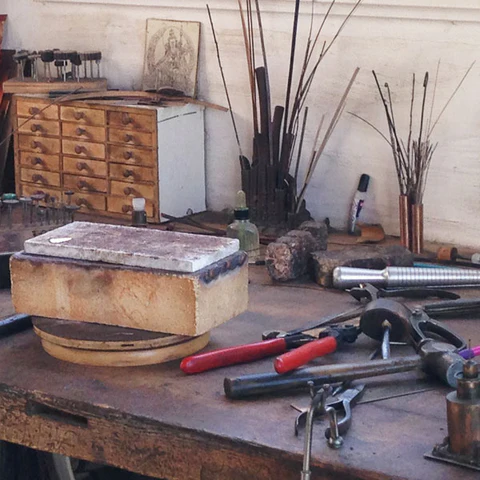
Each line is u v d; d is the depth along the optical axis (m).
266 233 2.66
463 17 2.49
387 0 2.57
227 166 2.97
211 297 1.71
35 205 2.61
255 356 1.72
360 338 1.84
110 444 1.57
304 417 1.47
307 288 2.19
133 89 3.11
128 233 1.86
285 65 2.79
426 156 2.52
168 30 2.98
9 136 3.00
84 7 3.13
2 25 3.27
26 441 1.67
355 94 2.70
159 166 2.80
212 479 1.49
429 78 2.58
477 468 1.33
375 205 2.74
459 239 2.64
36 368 1.71
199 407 1.54
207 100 2.96
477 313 1.98
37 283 1.78
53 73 3.24
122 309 1.72
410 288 2.11
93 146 2.88
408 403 1.54
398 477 1.32
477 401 1.34
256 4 2.66
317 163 2.79
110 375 1.67
